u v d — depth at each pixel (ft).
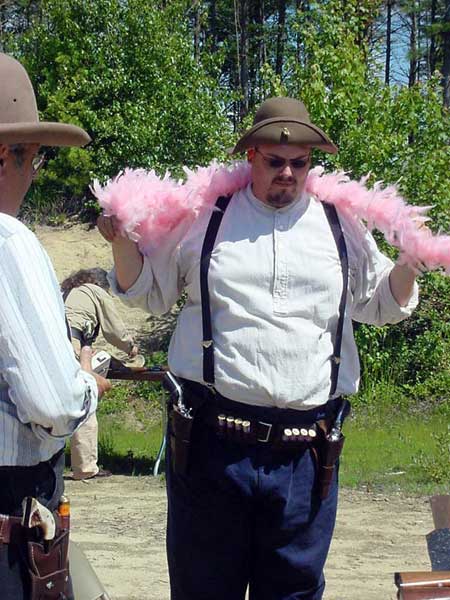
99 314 27.37
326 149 10.72
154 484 27.89
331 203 11.02
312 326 10.51
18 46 64.69
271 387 10.32
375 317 11.42
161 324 52.80
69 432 8.11
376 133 43.78
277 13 131.75
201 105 60.49
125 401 45.85
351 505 24.49
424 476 27.84
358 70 44.96
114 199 10.28
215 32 123.95
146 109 59.00
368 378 45.91
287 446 10.52
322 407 10.75
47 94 60.95
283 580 10.85
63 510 8.69
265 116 10.75
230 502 10.64
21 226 8.13
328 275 10.57
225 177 10.93
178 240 10.87
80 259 57.31
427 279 47.03
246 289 10.46
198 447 10.70
